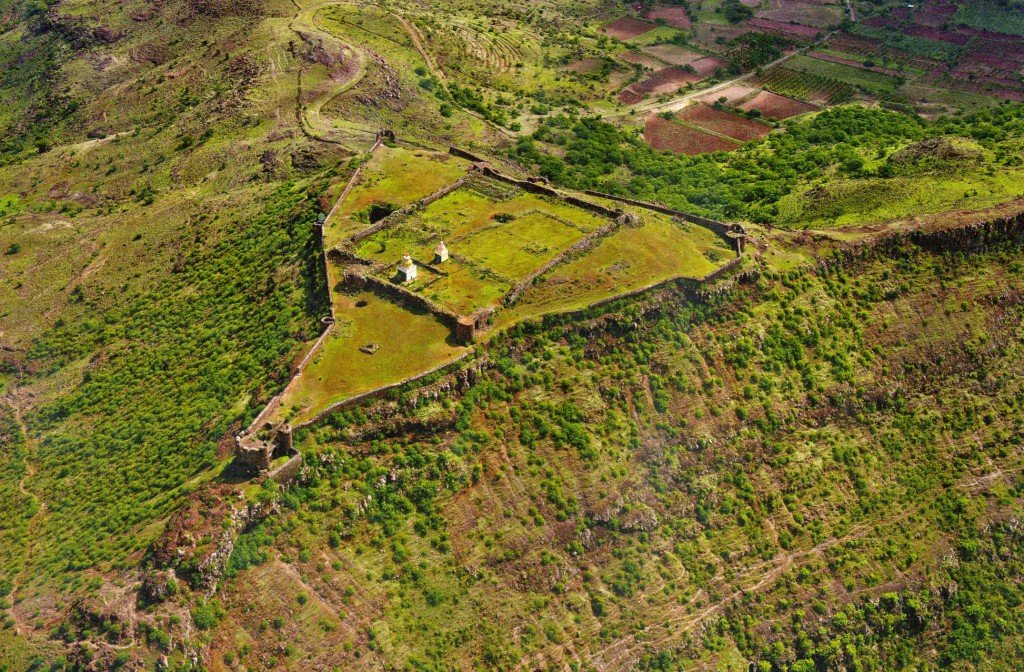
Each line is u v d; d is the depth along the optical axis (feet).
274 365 452.76
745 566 444.14
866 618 449.48
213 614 358.84
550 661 389.60
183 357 517.55
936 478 503.20
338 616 370.53
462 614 385.70
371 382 417.08
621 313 466.70
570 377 447.83
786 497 469.98
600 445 437.58
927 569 469.57
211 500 378.32
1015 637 460.96
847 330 526.16
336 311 458.91
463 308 450.71
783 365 501.15
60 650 360.07
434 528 398.83
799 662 429.38
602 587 415.64
